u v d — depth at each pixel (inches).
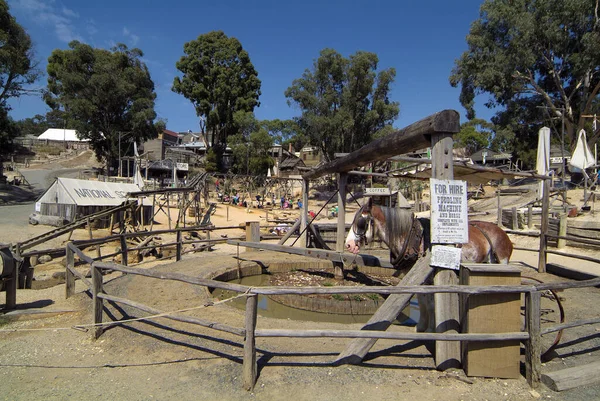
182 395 137.0
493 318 146.6
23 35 1132.5
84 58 1688.0
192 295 262.8
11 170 1875.0
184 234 719.1
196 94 1902.1
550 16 1169.4
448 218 153.9
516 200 1022.4
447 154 152.8
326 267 409.1
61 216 747.4
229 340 182.9
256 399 134.6
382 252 432.1
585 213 699.4
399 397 135.2
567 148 1494.8
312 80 1531.7
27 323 210.8
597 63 1120.2
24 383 145.3
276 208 1395.2
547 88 1398.9
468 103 1405.0
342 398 134.9
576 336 195.9
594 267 406.6
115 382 146.1
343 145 1567.4
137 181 1311.5
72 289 264.2
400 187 1344.7
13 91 1161.4
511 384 143.7
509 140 1441.9
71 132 3019.2
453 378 147.5
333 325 204.1
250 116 1843.0
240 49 1978.3
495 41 1298.0
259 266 390.6
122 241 331.9
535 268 379.2
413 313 286.7
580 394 137.3
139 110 1748.3
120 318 214.5
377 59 1481.3
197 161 2327.8
